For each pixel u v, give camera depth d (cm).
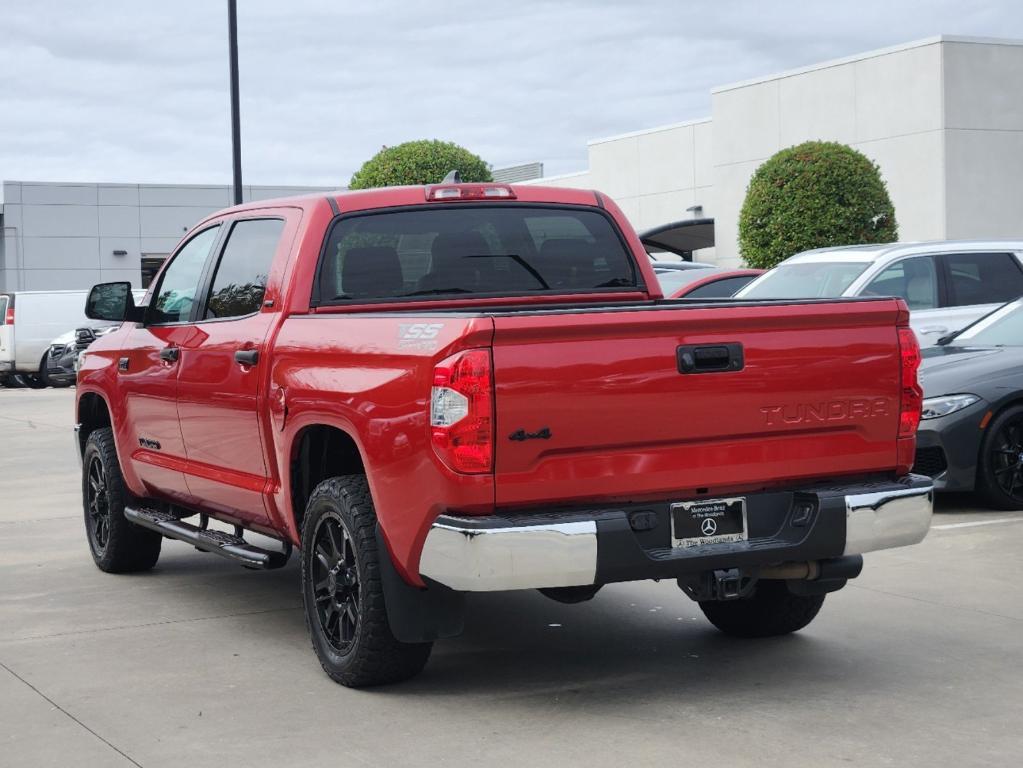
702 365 489
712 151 3016
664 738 471
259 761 456
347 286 599
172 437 698
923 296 1161
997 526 876
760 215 2277
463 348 462
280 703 525
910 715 494
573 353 471
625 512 482
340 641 545
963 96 2373
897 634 614
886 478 532
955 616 645
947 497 1009
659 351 482
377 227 609
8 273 5038
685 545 493
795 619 602
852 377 515
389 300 605
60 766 455
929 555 787
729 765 442
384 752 463
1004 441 938
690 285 1392
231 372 621
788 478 509
